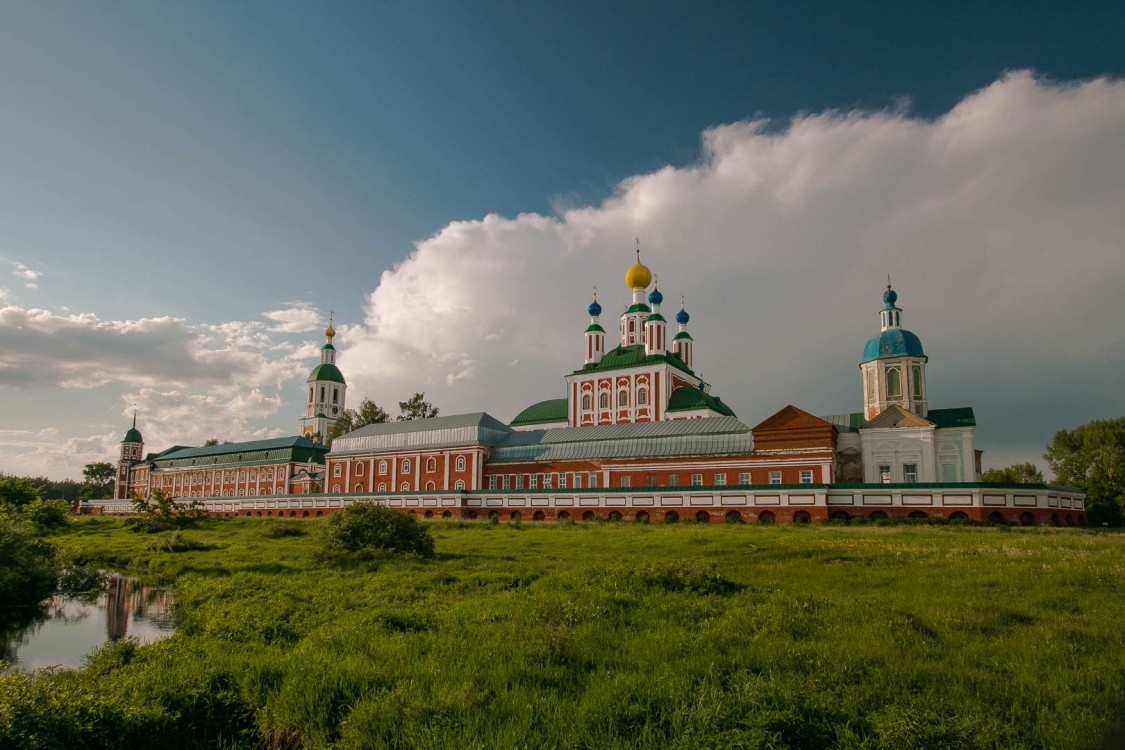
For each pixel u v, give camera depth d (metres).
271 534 52.75
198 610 23.33
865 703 10.65
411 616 18.28
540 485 76.88
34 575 29.61
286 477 111.44
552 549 36.31
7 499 66.56
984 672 12.06
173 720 11.73
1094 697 10.82
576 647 14.13
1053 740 9.27
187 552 42.41
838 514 54.78
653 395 86.06
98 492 171.00
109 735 11.12
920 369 72.19
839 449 67.19
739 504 57.31
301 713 11.80
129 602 28.45
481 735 10.14
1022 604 18.23
